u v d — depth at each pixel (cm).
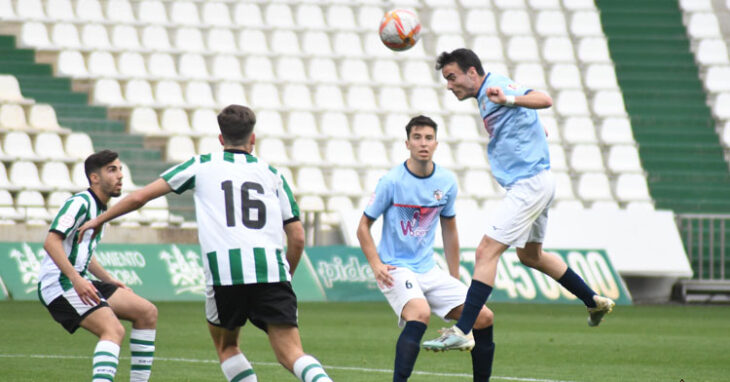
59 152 7281
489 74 2617
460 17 9431
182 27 8544
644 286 7544
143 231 6638
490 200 7944
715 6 9788
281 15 8956
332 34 8969
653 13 9681
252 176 2123
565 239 7138
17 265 6125
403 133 8400
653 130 8750
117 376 3038
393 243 2622
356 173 7862
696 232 7881
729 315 6144
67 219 2381
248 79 8312
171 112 7844
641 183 8231
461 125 8562
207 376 3053
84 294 2327
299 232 2180
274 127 8100
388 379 3069
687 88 9119
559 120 8700
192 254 6525
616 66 9219
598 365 3512
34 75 7850
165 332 4428
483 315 2591
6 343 3888
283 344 2097
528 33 9356
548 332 4766
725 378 3203
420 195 2589
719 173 8481
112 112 7756
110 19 8512
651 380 3136
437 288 2605
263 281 2073
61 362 3325
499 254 2556
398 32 2931
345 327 4869
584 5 9625
